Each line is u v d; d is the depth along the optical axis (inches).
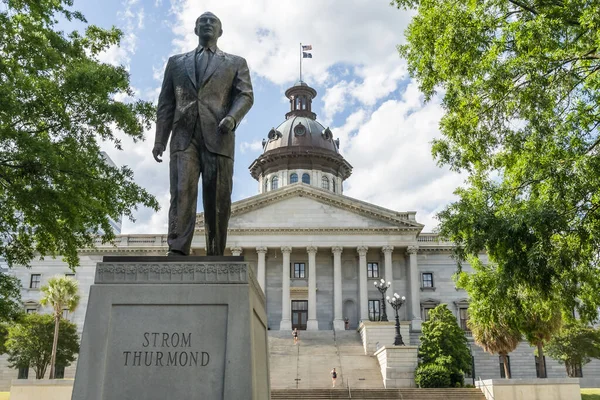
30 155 706.2
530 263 577.3
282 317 2493.8
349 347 2214.6
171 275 236.1
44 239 816.3
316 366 1967.3
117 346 227.8
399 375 1745.8
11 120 726.5
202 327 229.9
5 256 832.3
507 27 640.4
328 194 2657.5
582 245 597.3
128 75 818.8
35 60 743.7
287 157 3267.7
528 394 1342.3
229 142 274.1
